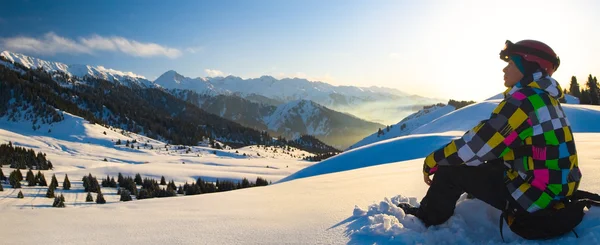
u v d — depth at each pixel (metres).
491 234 2.46
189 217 3.59
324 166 29.81
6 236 3.05
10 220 3.71
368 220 2.64
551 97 2.20
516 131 2.18
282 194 4.79
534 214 2.18
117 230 3.16
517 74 2.34
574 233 2.14
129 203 5.14
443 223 2.54
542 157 2.15
